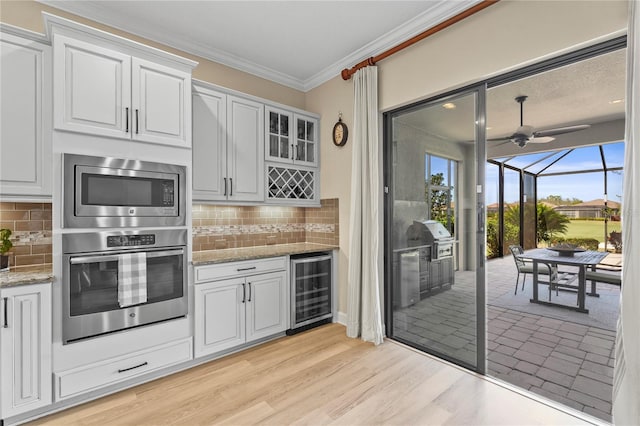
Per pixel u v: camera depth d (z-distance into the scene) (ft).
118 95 6.49
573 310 10.37
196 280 7.59
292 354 8.32
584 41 5.39
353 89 10.27
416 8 7.57
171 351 7.13
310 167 11.27
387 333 9.64
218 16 7.91
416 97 8.27
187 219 7.50
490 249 16.02
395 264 9.54
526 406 6.02
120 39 6.45
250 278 8.61
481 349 7.29
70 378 5.82
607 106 10.69
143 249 6.77
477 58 6.93
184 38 8.91
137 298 6.62
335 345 8.91
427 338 8.57
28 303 5.45
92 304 6.11
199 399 6.25
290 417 5.69
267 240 11.19
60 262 5.78
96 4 7.38
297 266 9.75
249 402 6.15
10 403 5.26
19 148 5.71
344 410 5.90
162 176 7.09
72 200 5.91
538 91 10.01
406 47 8.36
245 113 9.44
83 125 6.06
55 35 5.80
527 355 8.09
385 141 9.75
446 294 8.11
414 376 7.17
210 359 7.98
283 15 7.86
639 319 4.48
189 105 7.56
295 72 11.23
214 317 7.88
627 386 4.60
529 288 12.94
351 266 9.60
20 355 5.37
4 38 5.58
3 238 6.05
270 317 9.07
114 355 6.38
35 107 5.85
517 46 6.26
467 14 6.90
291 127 10.65
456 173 7.84
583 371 7.26
